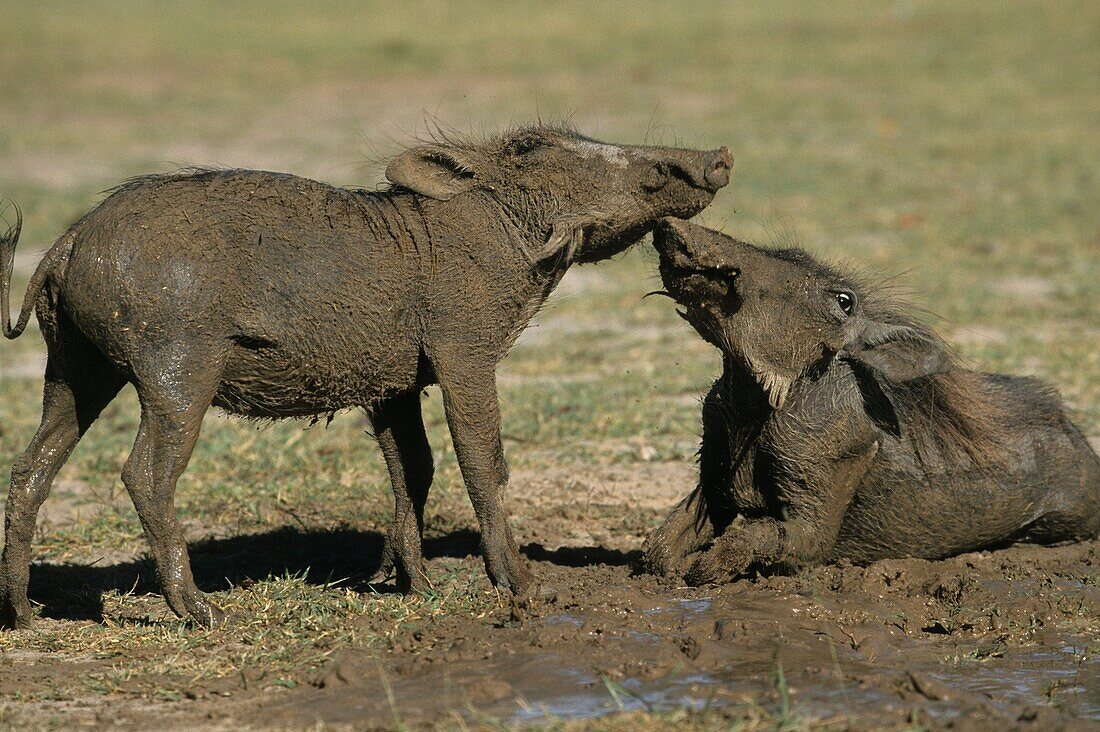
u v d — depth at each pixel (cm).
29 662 964
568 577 1166
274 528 1353
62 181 3481
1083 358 1930
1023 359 1933
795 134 3862
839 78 4606
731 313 1099
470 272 1040
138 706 875
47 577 1196
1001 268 2539
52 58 5188
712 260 1055
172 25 5928
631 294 2477
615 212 1052
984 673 945
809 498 1156
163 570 998
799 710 843
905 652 982
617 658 929
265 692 896
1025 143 3638
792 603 1066
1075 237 2747
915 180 3297
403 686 894
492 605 1055
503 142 1073
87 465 1567
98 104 4506
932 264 2552
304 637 995
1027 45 4947
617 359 2045
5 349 2262
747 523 1209
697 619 1023
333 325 1016
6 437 1688
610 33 5475
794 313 1105
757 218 2925
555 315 2348
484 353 1054
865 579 1134
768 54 4997
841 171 3403
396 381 1059
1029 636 1028
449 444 1606
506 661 930
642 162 1048
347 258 1016
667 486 1494
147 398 981
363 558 1258
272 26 5844
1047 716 835
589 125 3922
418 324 1043
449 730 805
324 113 4294
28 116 4341
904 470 1192
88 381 1037
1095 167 3381
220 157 3719
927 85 4444
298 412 1059
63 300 995
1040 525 1259
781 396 1105
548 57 5038
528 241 1053
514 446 1630
